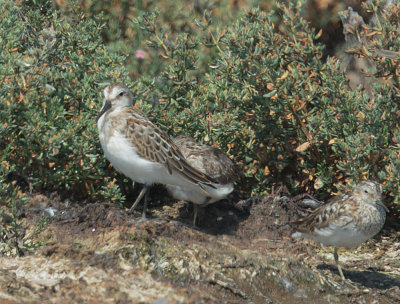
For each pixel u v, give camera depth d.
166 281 10.80
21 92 13.14
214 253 11.61
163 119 14.16
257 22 14.46
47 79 13.99
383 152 13.70
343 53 16.62
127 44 17.41
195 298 10.38
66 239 11.77
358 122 13.80
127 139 11.77
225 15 17.77
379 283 12.11
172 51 14.62
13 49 14.26
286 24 14.66
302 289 11.51
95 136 13.36
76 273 10.66
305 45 14.55
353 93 13.90
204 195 12.91
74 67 14.46
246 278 11.35
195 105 14.06
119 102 12.05
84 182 13.58
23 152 13.12
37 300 9.94
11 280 10.34
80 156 13.19
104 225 11.94
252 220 13.61
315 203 14.15
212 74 14.77
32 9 16.62
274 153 14.43
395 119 14.02
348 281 11.91
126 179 14.05
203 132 14.17
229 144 14.29
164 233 11.84
